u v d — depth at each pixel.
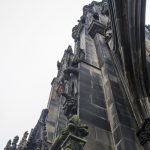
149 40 24.23
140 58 15.85
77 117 11.80
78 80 17.64
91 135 13.12
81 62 19.84
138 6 16.88
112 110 14.91
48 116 30.02
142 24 16.72
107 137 13.44
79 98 15.52
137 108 14.30
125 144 12.37
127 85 15.88
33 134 29.17
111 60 20.34
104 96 16.72
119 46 17.88
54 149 11.48
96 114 14.77
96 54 22.81
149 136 12.51
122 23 17.06
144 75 15.54
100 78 18.72
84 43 25.44
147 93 14.94
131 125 13.83
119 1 17.52
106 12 31.77
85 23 33.56
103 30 26.05
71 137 10.71
